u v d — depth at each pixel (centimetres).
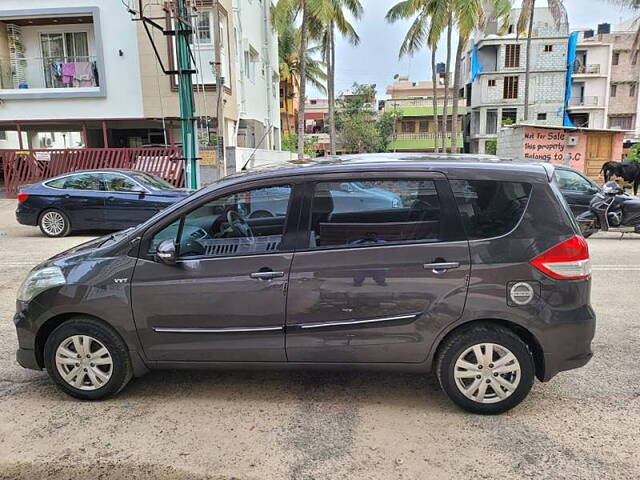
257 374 418
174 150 1612
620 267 796
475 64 4453
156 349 360
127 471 290
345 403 368
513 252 332
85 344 365
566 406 359
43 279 368
